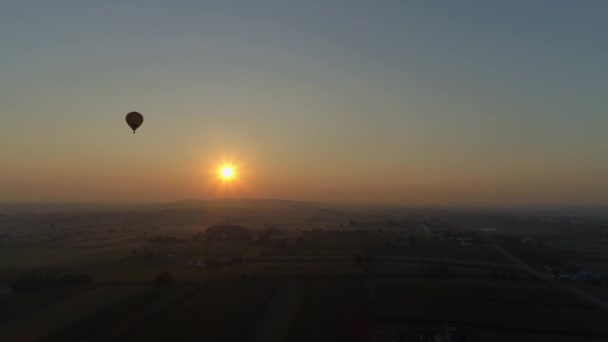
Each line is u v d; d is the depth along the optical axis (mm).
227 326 62375
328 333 59844
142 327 61625
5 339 57031
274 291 81875
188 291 81562
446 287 84000
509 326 63562
